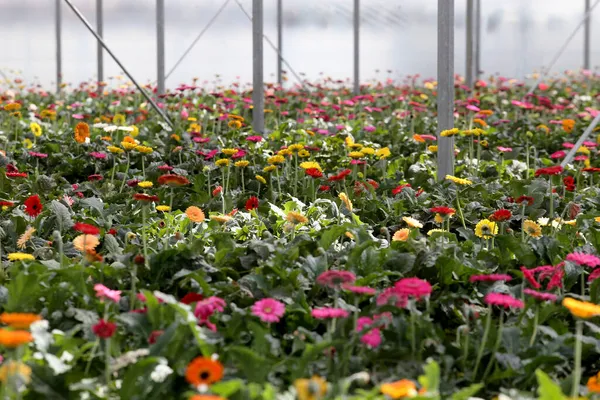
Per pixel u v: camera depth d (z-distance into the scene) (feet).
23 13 83.20
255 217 22.49
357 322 13.44
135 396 11.53
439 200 25.50
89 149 33.88
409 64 94.53
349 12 93.97
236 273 17.15
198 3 87.45
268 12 91.91
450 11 29.09
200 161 32.04
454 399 11.09
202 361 9.71
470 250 19.86
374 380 12.61
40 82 83.92
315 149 29.60
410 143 40.32
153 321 13.46
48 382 11.61
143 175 29.12
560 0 99.19
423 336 13.89
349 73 93.97
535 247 19.13
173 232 21.38
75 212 23.94
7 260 19.08
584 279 18.72
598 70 100.78
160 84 58.65
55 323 14.24
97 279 16.46
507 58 98.27
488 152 37.06
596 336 15.28
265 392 10.25
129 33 85.92
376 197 26.48
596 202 26.53
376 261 17.30
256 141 33.78
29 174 31.45
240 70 88.79
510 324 15.78
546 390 10.09
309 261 17.11
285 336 14.55
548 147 41.96
